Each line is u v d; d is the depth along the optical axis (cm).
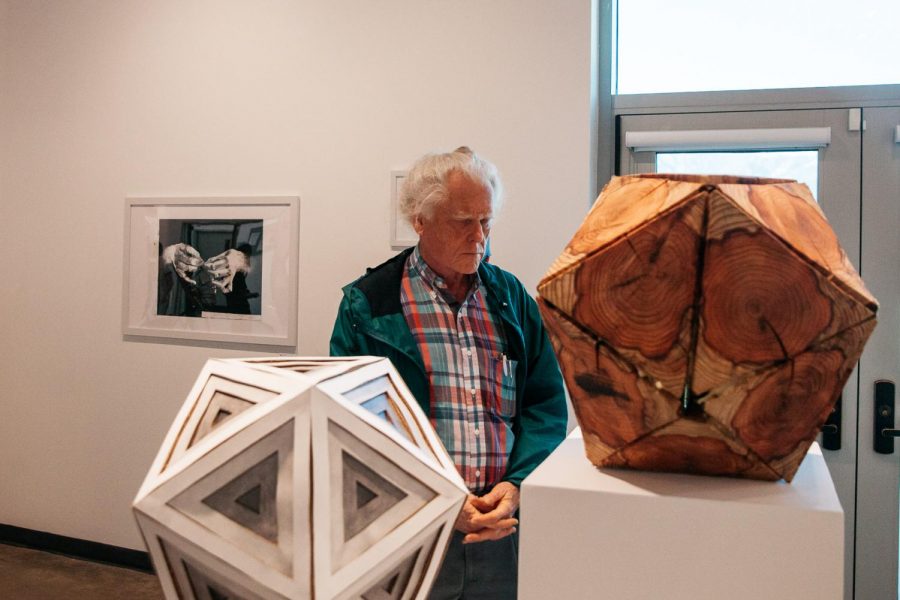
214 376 54
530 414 176
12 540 366
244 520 46
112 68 344
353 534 47
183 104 331
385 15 295
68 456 354
